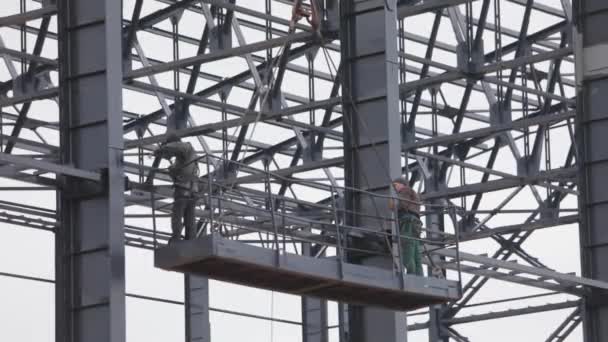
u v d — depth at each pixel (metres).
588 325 104.06
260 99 114.94
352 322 89.00
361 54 90.38
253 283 76.81
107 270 80.38
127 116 123.75
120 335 80.12
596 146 104.94
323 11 97.19
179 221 75.81
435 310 130.88
